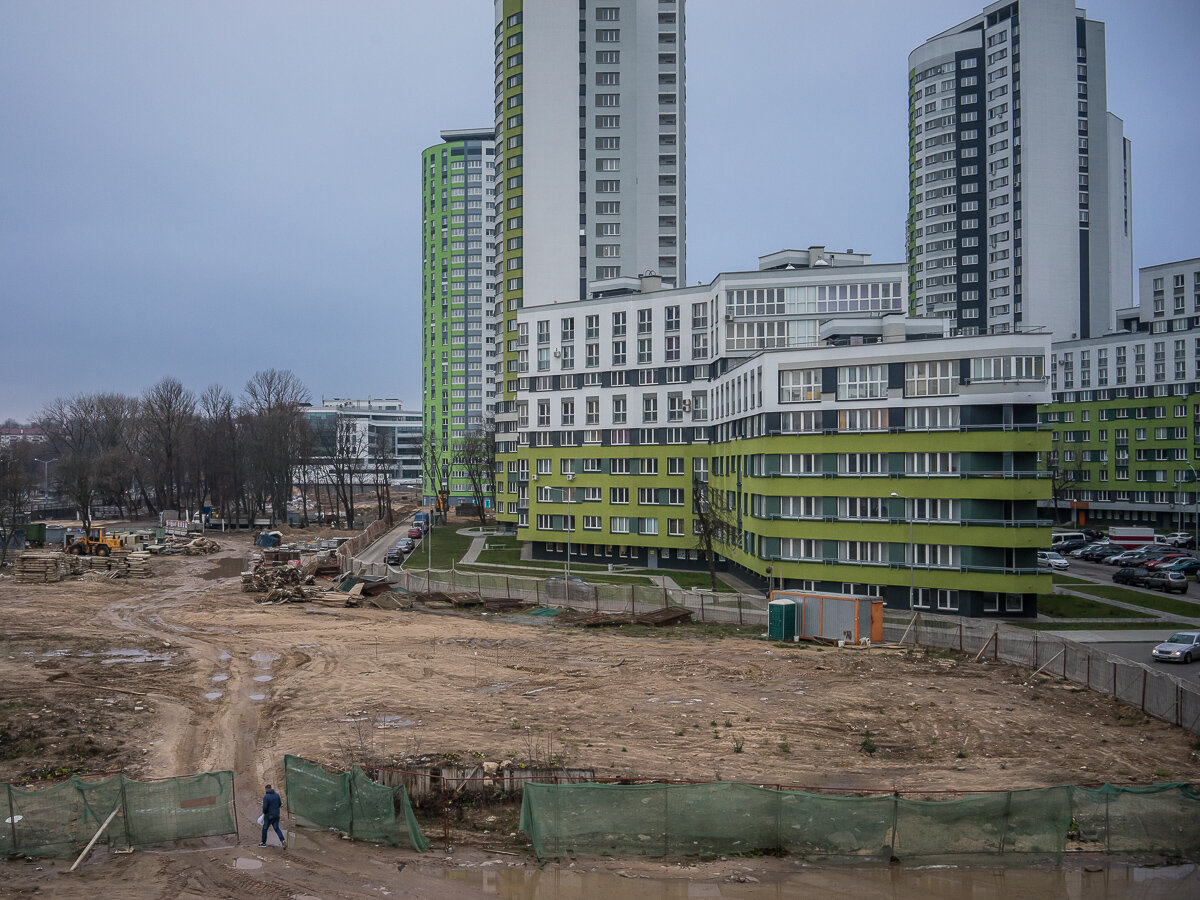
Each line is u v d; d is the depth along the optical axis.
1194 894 20.31
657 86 115.94
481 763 28.47
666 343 91.06
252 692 40.19
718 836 22.56
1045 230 149.88
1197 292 124.44
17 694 38.16
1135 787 25.06
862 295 80.94
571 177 115.31
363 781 23.78
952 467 60.06
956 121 160.38
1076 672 40.69
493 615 62.44
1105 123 155.00
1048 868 21.70
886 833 22.03
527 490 100.25
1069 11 151.75
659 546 90.12
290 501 176.38
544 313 100.44
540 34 115.69
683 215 120.00
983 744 31.72
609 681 41.25
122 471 152.12
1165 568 73.81
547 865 21.92
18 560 76.94
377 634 54.00
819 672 42.94
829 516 64.38
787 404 66.38
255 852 22.80
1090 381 131.75
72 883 20.95
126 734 33.34
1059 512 134.75
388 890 20.56
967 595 59.25
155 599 69.00
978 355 59.41
